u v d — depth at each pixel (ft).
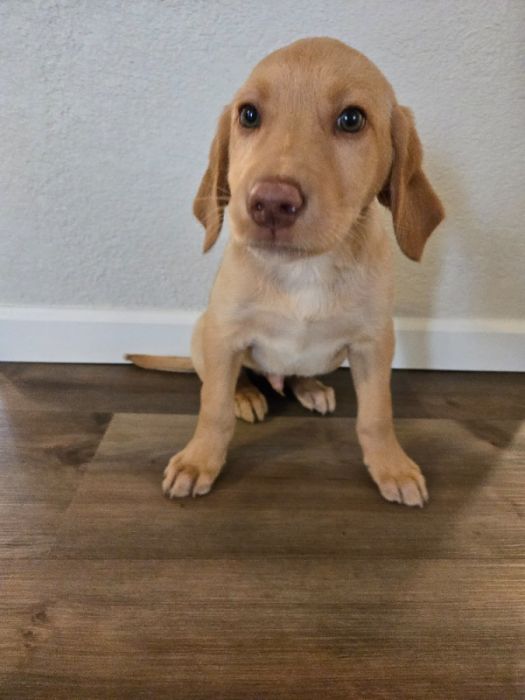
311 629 0.97
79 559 1.10
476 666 0.91
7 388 1.74
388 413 1.30
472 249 1.76
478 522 1.22
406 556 1.13
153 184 1.68
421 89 1.57
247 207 0.94
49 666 0.90
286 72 1.00
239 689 0.87
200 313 1.86
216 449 1.30
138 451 1.44
